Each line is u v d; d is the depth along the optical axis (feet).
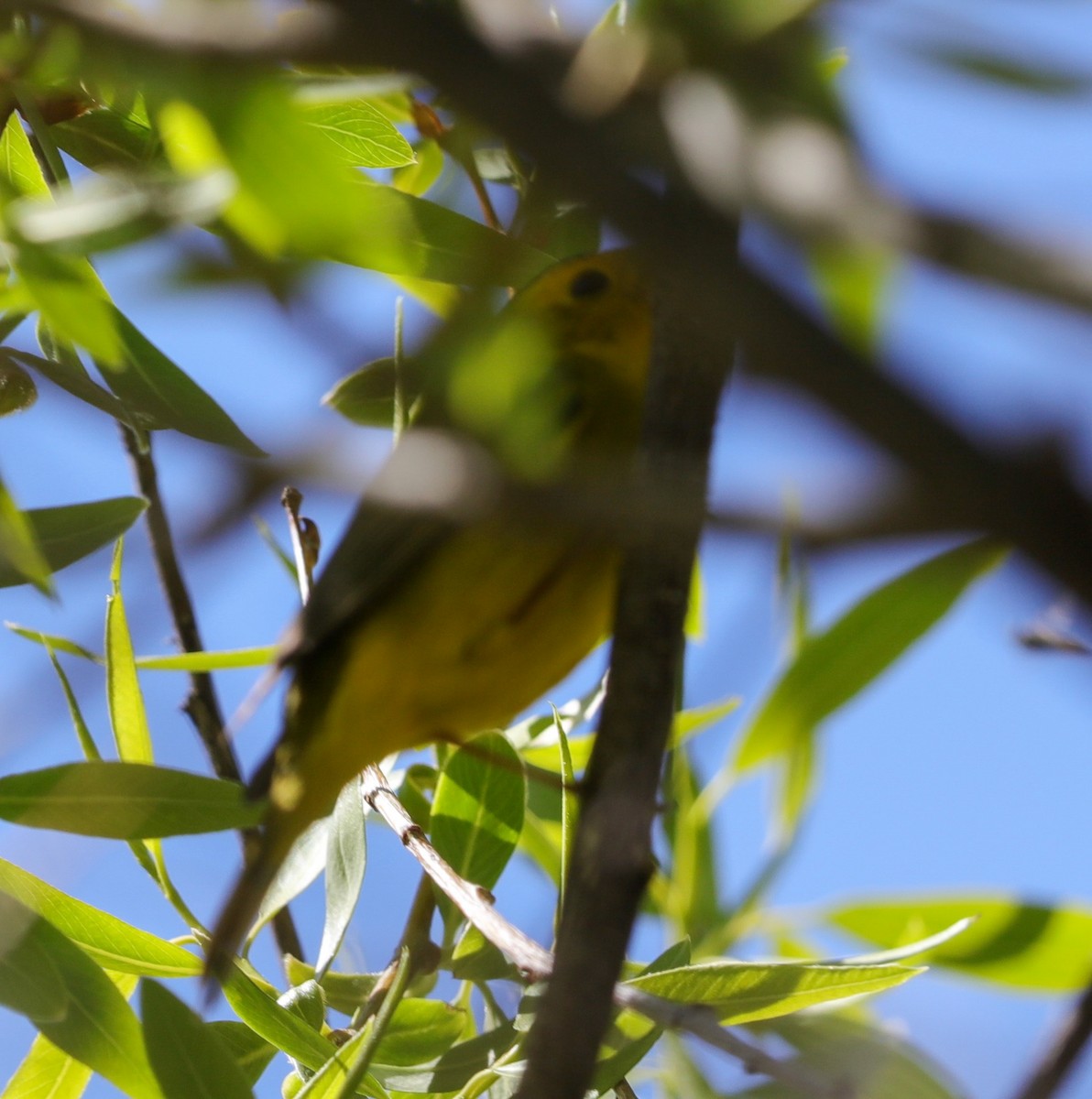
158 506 9.86
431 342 9.37
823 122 9.27
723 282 6.20
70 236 9.36
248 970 9.71
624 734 9.46
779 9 9.26
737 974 9.61
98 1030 9.59
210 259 9.34
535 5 8.42
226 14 8.06
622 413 9.70
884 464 5.95
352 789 9.75
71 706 9.66
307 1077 9.64
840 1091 9.46
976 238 5.83
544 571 9.65
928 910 9.89
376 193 9.52
